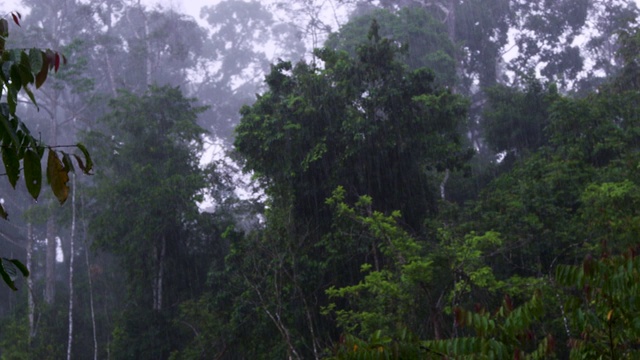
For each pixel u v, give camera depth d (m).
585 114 20.19
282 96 20.17
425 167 20.48
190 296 24.88
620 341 5.52
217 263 25.16
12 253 38.31
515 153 26.36
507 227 16.94
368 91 19.31
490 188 20.98
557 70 37.31
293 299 17.92
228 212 26.56
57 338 28.95
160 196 24.78
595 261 5.20
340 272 18.19
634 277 5.06
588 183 17.92
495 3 37.09
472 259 13.85
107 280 31.50
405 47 20.05
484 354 5.10
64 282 36.09
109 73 39.88
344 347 5.23
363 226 17.20
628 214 14.28
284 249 18.41
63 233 39.66
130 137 27.48
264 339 18.91
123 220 25.11
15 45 35.19
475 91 39.62
